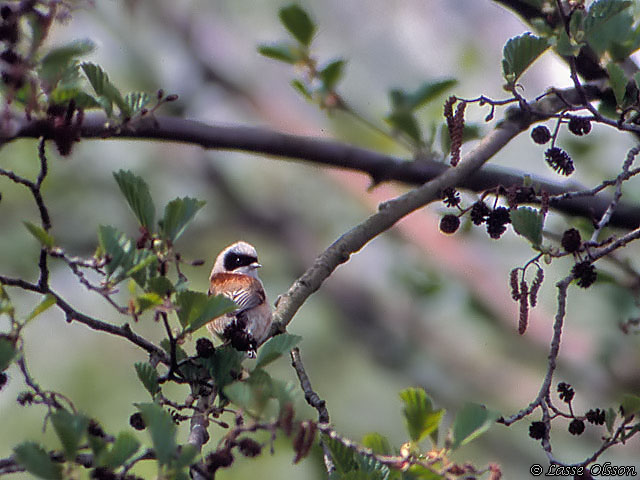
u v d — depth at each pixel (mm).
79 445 5164
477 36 18453
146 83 15688
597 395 13844
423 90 9602
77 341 14320
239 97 17047
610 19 7867
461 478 5340
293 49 9484
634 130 7285
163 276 5855
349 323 16844
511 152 15727
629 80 7461
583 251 6855
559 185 9508
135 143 17062
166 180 17453
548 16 7965
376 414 15602
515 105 9016
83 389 13852
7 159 15055
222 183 17781
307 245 17844
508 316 14773
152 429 5047
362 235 8578
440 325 16531
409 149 9742
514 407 14945
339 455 6020
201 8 17219
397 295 17016
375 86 17828
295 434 5164
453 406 15750
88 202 15867
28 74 5578
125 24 15531
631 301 13039
